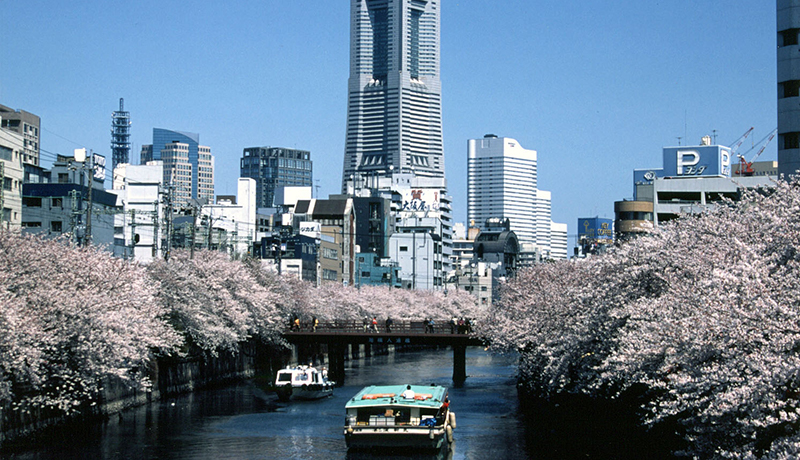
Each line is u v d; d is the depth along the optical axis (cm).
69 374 5169
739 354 2773
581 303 4991
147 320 6141
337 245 19662
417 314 17500
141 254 13112
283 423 6353
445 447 5350
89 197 7256
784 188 4075
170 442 5450
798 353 2652
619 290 4522
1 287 4609
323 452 5209
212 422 6319
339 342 10256
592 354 4875
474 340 10056
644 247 4553
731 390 2800
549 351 5475
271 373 10762
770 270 3272
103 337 5247
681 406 3111
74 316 5159
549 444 5441
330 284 15600
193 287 8112
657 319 3622
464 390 8981
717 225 4184
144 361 6444
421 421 5069
